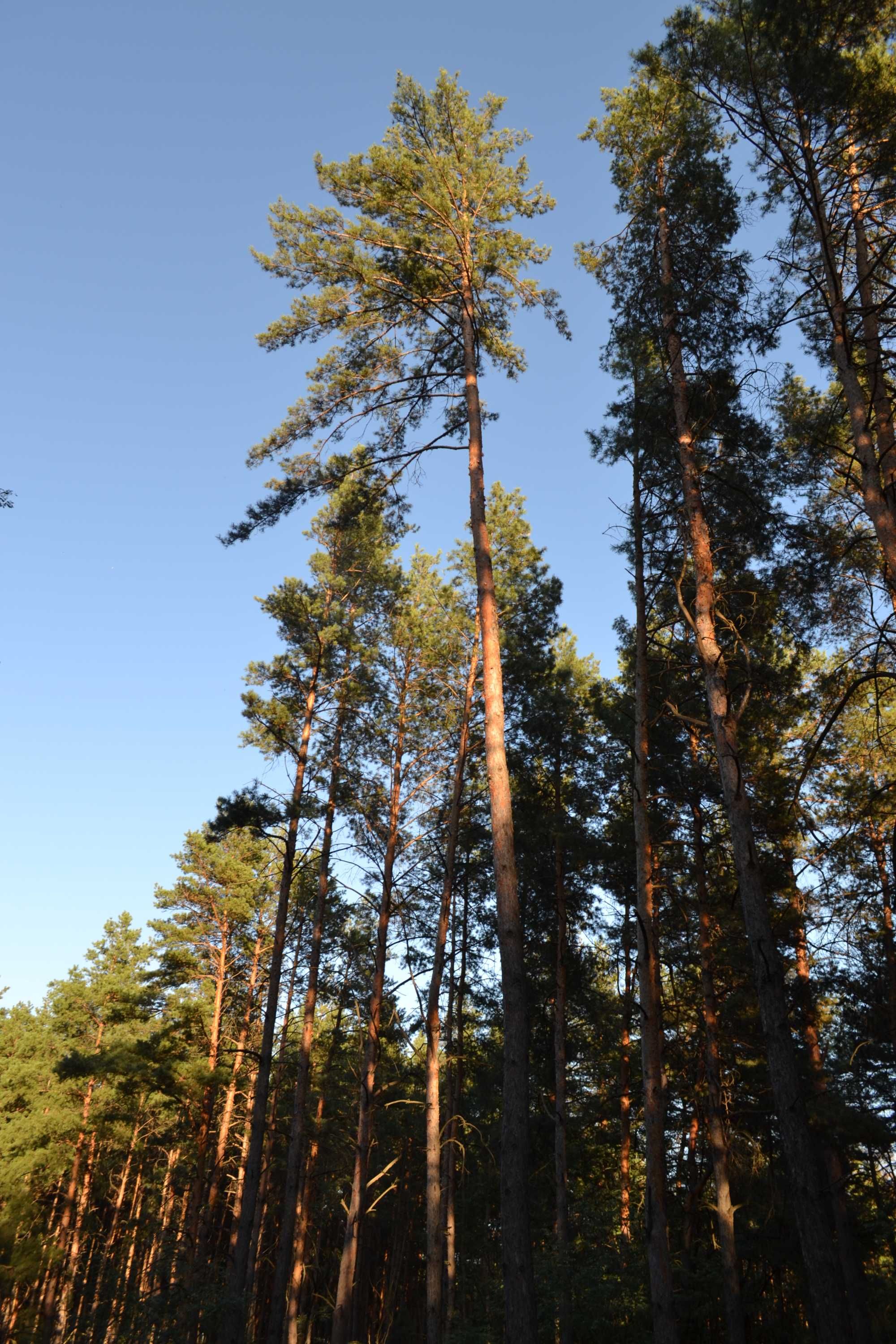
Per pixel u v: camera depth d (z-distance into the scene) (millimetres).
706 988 15625
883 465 12359
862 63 11500
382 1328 35031
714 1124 14727
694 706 16625
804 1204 8648
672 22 12359
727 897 16297
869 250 12953
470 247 14727
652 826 17219
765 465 13227
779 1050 9312
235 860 29422
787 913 15414
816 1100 13477
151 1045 25234
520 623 22078
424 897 21844
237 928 30016
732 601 14211
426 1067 21453
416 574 24250
